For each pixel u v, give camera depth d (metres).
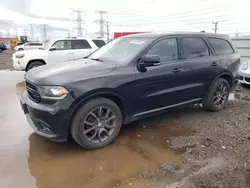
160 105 3.93
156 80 3.72
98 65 3.53
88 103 3.13
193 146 3.42
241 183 2.57
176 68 3.96
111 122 3.42
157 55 3.62
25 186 2.53
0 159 3.03
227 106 5.34
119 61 3.69
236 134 3.82
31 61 9.31
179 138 3.67
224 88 4.95
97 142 3.30
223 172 2.77
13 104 5.39
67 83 2.99
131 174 2.75
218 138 3.67
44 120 3.02
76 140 3.16
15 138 3.62
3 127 4.02
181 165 2.94
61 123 2.99
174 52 4.07
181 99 4.20
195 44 4.41
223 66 4.75
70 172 2.79
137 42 3.95
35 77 3.23
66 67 3.50
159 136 3.74
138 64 3.60
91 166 2.91
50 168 2.86
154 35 4.03
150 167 2.89
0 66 14.05
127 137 3.70
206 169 2.84
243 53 13.75
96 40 10.61
